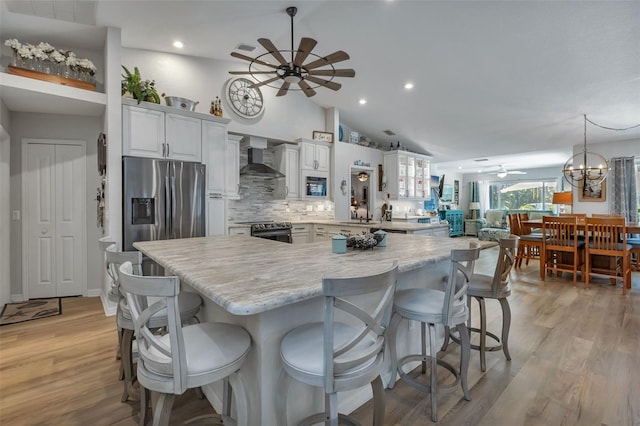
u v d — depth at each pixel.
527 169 10.39
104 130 3.67
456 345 2.62
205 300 1.92
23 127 3.76
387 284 1.19
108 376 2.15
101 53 3.75
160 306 1.10
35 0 2.88
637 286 4.40
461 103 5.11
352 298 1.76
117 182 3.39
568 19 3.10
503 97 4.71
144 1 2.88
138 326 1.14
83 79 3.38
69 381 2.09
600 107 4.68
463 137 6.50
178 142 3.89
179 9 3.05
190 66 4.47
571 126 5.47
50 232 3.90
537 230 7.93
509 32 3.39
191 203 3.87
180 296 1.92
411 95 5.16
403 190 7.04
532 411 1.78
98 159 3.87
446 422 1.70
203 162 4.11
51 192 3.90
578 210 6.61
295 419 1.50
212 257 1.97
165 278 1.06
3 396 1.92
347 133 6.88
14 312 3.39
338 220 6.15
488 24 3.33
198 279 1.39
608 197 6.25
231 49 4.13
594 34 3.23
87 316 3.27
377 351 1.25
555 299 3.82
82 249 4.00
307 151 5.75
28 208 3.81
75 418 1.73
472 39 3.59
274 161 5.78
